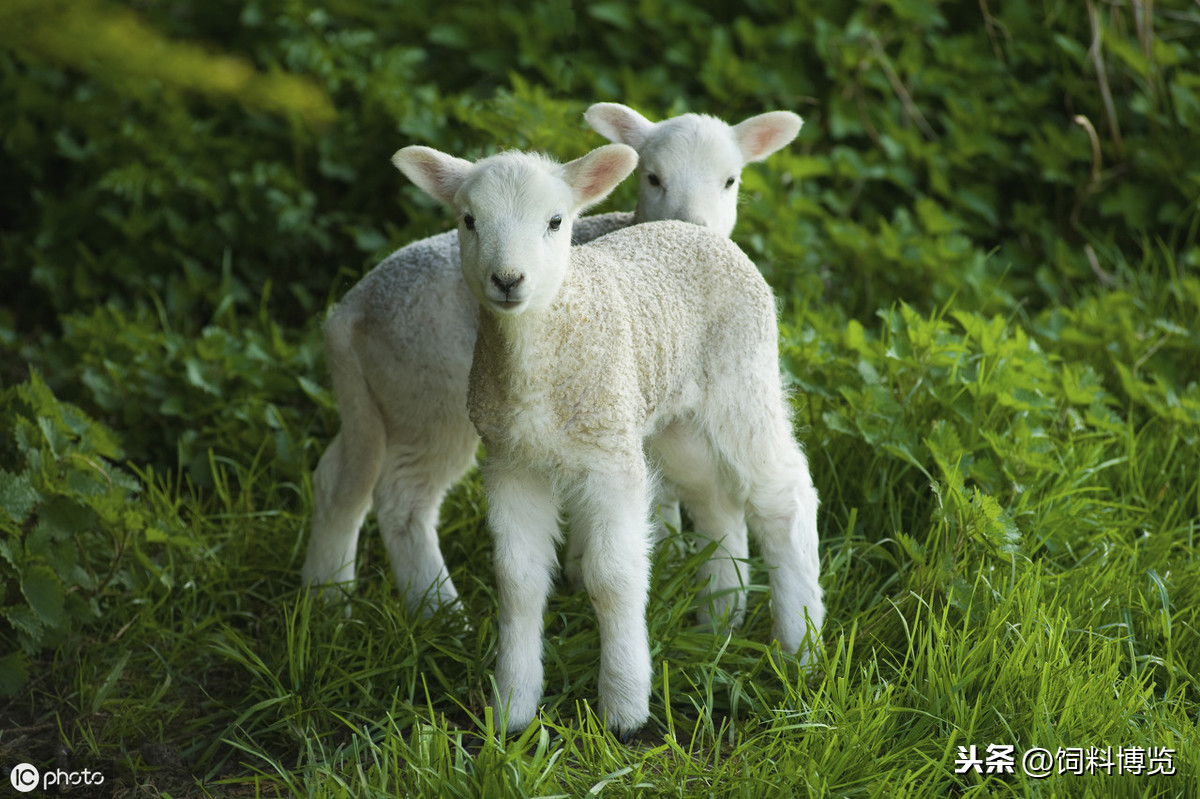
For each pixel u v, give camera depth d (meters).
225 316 6.81
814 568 4.25
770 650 4.02
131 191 7.01
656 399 3.98
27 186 7.64
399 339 4.43
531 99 6.40
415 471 4.61
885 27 8.01
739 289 4.20
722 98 7.55
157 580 4.87
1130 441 5.27
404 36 8.09
